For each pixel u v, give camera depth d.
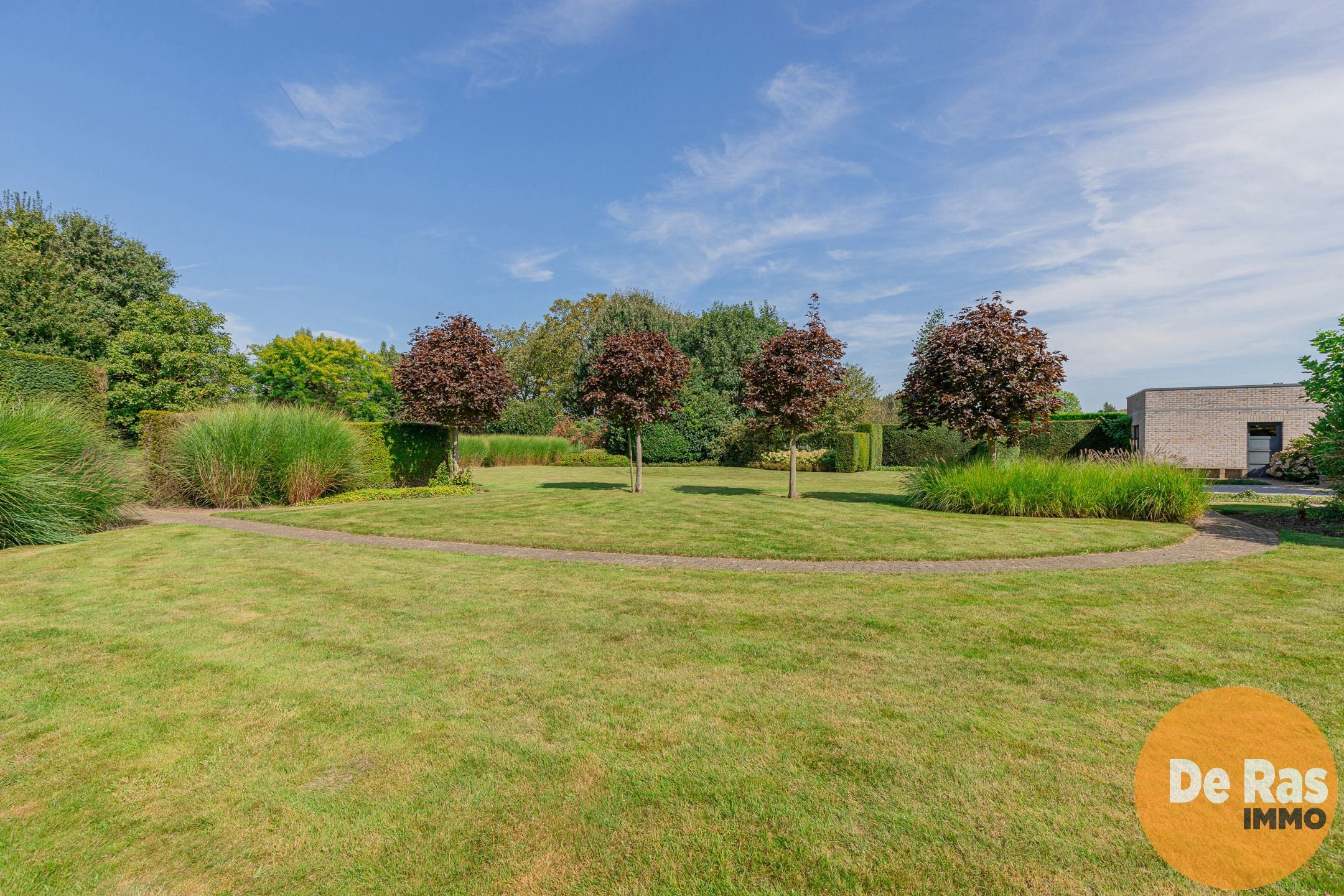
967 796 2.08
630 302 34.94
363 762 2.32
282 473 11.62
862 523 8.44
